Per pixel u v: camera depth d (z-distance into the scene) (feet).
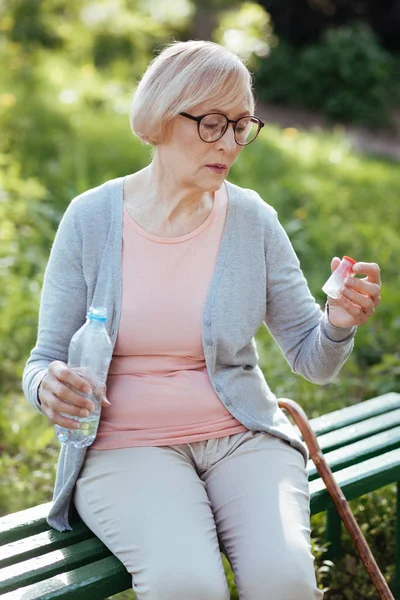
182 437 11.07
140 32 54.34
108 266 11.03
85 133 33.86
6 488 15.67
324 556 14.35
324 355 11.28
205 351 11.10
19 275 24.03
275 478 10.89
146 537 10.05
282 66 65.87
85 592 10.05
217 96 10.44
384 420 14.23
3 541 10.94
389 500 15.43
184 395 11.08
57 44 50.26
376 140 61.87
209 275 11.21
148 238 11.09
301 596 9.94
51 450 17.07
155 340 11.05
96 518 10.59
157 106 10.60
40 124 33.94
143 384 11.06
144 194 11.30
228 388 11.28
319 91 65.00
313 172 38.88
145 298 10.98
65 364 10.76
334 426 14.02
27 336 21.20
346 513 11.79
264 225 11.57
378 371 21.39
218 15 69.26
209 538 10.27
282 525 10.34
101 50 51.47
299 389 19.70
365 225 31.71
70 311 11.17
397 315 24.23
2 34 47.78
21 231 26.12
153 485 10.55
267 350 21.50
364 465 12.84
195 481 10.82
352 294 10.60
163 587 9.70
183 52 10.60
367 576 14.26
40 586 9.96
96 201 11.24
